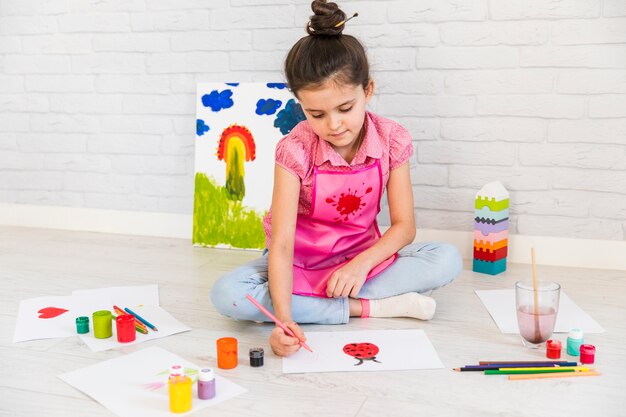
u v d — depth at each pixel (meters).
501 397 1.23
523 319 1.42
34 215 2.54
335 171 1.58
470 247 2.13
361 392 1.25
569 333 1.41
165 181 2.39
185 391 1.17
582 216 2.03
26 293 1.82
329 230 1.65
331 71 1.36
